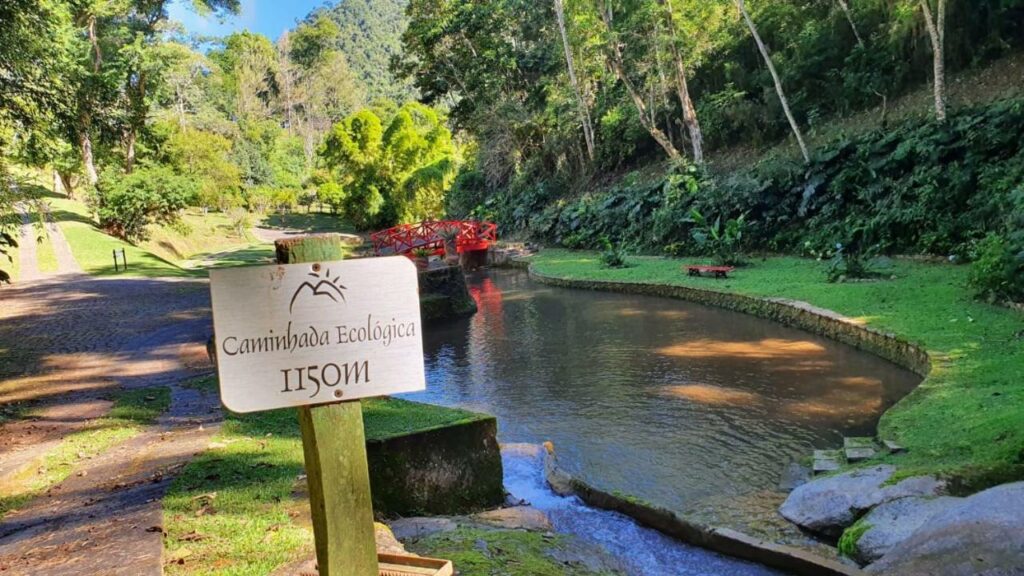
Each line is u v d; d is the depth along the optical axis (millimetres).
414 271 2025
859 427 7066
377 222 43812
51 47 9922
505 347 12484
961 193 14094
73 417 6898
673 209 22078
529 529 4672
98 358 10117
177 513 3846
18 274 21344
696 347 11125
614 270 19984
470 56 35562
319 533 1990
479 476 5219
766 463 6340
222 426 5953
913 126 16312
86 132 10695
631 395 8859
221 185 40688
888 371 8836
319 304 1934
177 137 38438
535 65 34094
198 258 32062
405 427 5062
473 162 39562
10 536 3803
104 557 3262
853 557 4141
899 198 15250
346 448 1982
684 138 26297
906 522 4102
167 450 5355
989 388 6613
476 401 9180
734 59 25234
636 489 5922
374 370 1985
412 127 46625
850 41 21156
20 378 9055
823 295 12359
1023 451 4680
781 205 18750
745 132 24469
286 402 1909
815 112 21266
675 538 4930
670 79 25547
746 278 15609
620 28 23531
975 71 17703
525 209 31938
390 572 2549
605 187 29312
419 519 4613
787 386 8648
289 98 78750
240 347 1868
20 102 9586
